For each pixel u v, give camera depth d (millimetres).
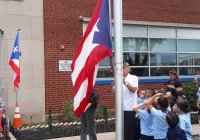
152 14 15781
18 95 12961
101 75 14625
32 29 13281
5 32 12859
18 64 11844
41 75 13375
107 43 5332
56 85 13602
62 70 13711
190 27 16797
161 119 6848
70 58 13883
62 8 13820
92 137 9031
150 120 7551
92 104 8867
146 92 8617
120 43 5199
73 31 14000
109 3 5391
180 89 10336
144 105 7477
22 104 13016
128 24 15328
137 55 15570
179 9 16500
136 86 8164
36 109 13242
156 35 16031
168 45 16359
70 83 13828
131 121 8281
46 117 13391
